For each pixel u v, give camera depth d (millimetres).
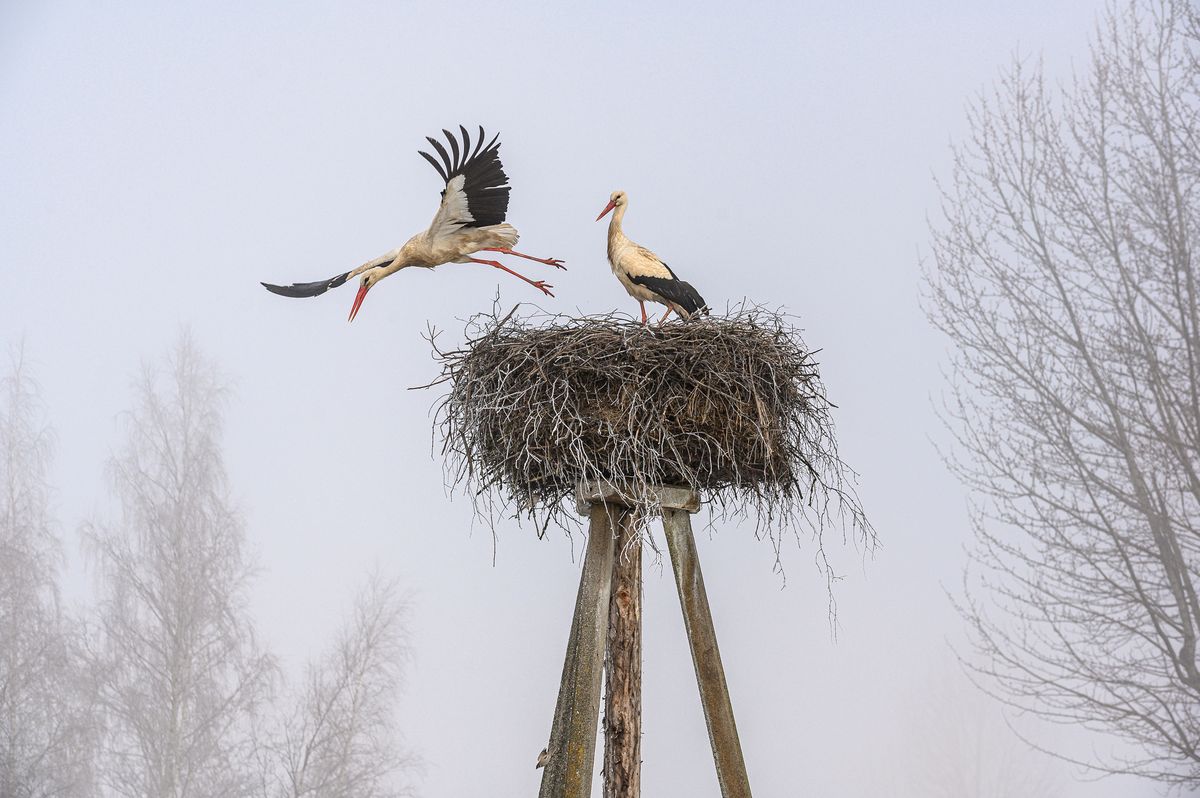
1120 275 12828
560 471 6520
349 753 25281
